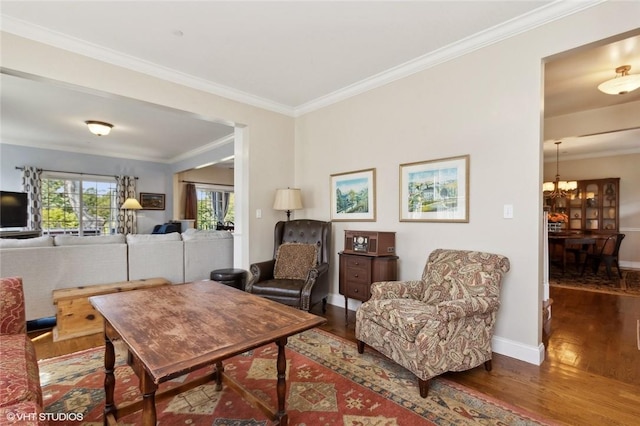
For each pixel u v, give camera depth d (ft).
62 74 8.87
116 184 24.29
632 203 22.67
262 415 5.87
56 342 9.27
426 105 10.23
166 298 6.47
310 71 11.08
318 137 13.88
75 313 9.70
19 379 4.33
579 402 6.28
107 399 5.50
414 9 7.71
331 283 13.25
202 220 28.66
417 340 6.49
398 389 6.73
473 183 9.14
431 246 10.09
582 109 13.91
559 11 7.54
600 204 23.53
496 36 8.58
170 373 3.58
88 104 13.69
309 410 6.00
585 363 7.96
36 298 10.13
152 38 8.96
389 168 11.27
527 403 6.25
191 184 27.04
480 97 9.00
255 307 5.92
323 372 7.44
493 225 8.73
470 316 7.13
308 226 12.82
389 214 11.28
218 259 14.62
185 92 11.35
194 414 5.90
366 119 12.00
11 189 19.97
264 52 9.76
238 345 4.30
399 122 10.98
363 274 10.34
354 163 12.43
